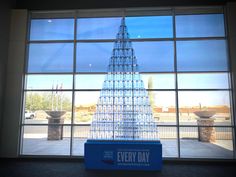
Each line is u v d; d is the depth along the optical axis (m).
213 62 6.04
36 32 6.55
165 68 6.09
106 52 6.30
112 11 6.50
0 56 5.88
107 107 5.16
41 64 6.36
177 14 6.35
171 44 6.20
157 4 6.30
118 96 5.18
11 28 6.39
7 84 6.14
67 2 6.50
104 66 6.23
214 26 6.21
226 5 6.12
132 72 5.26
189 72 6.03
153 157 4.80
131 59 5.36
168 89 6.00
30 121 6.18
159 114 5.96
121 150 4.86
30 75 6.35
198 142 5.77
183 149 5.77
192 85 5.98
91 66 6.26
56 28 6.53
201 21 6.26
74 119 6.10
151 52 6.20
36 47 6.46
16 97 6.09
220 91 5.92
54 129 6.09
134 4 6.37
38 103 6.23
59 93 6.22
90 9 6.43
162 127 5.90
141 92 5.18
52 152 5.98
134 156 4.83
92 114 6.07
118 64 5.34
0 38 5.87
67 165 5.32
